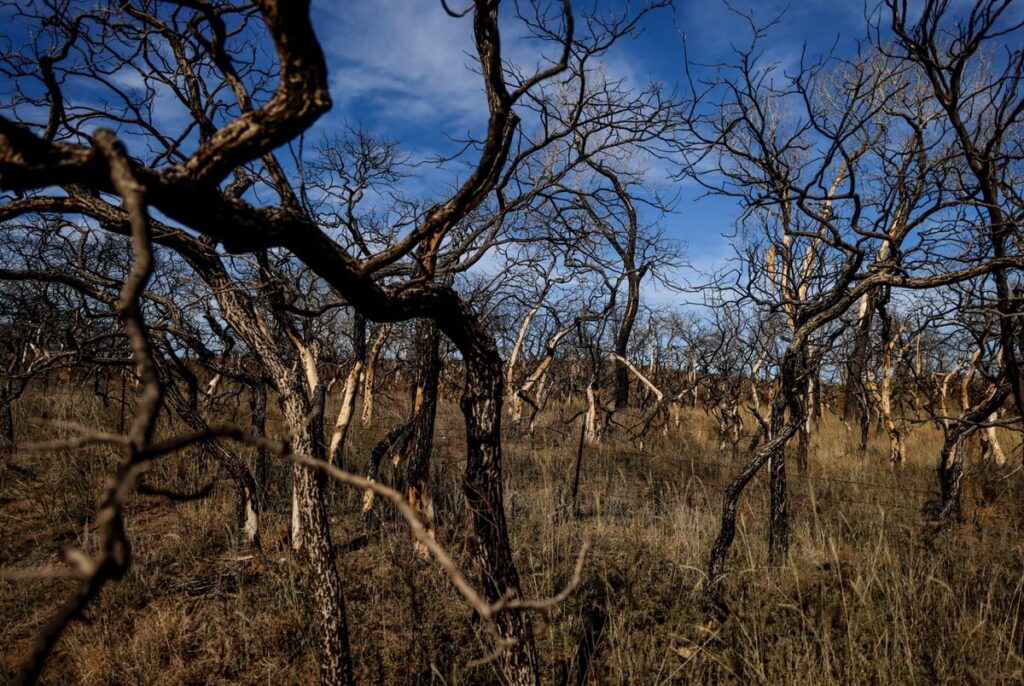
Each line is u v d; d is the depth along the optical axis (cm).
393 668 409
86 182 150
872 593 487
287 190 309
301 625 446
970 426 680
